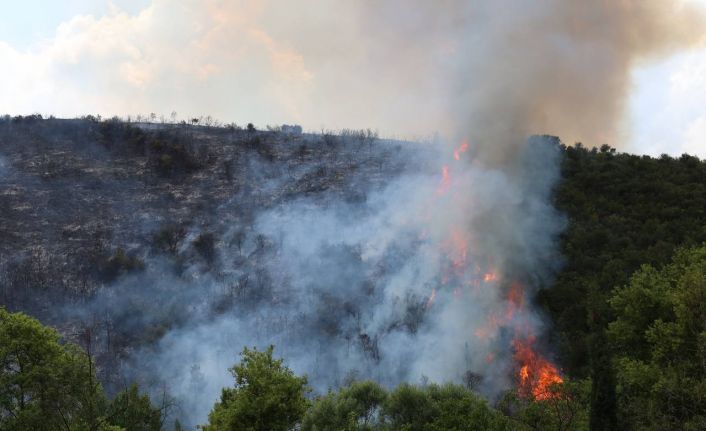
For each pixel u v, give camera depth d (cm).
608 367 2659
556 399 2872
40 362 3206
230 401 2828
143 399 3569
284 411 2722
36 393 3180
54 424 3028
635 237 7044
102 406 3334
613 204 8069
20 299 6931
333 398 3356
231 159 12094
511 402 3111
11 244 8525
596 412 2631
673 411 2825
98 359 5972
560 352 5728
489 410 2841
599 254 7019
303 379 2858
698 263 3769
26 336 3192
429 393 3200
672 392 2852
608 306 5356
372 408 3381
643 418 2827
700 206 7412
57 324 6575
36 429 3014
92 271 7806
